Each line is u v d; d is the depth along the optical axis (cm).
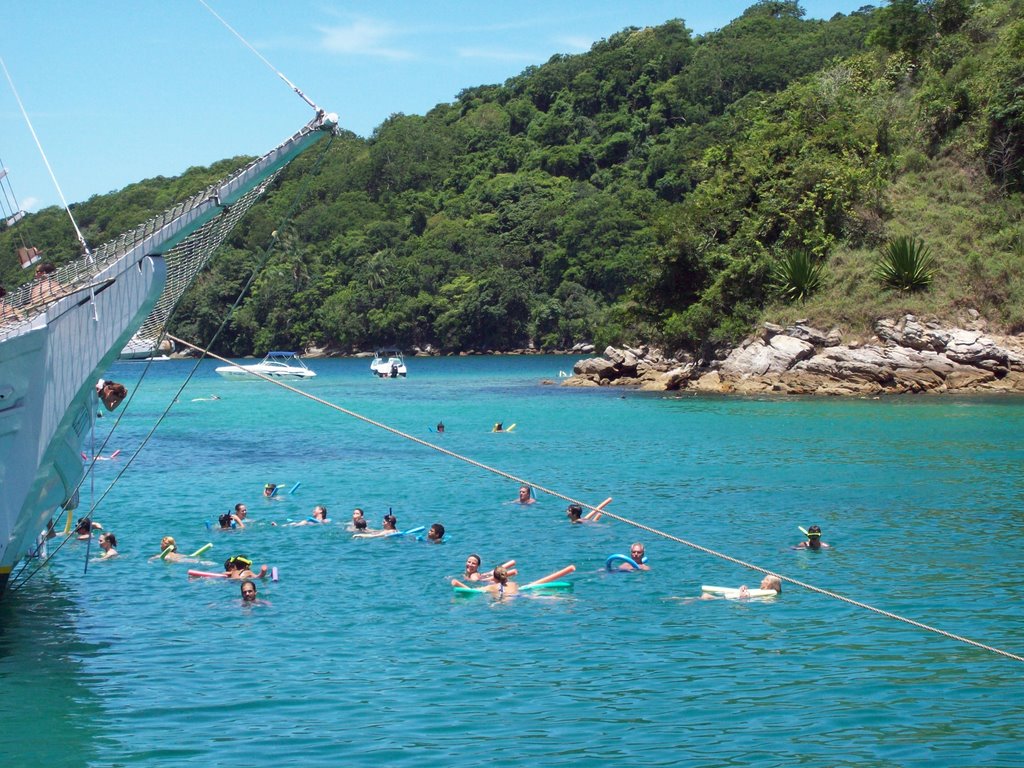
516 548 2273
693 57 18788
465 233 16988
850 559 2102
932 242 6588
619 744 1203
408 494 3038
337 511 2762
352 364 13912
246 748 1203
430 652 1549
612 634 1631
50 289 1720
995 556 2105
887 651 1529
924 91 7462
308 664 1499
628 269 14725
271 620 1728
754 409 5319
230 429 5088
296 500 2956
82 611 1795
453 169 19812
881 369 5994
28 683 1429
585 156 18225
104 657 1540
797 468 3353
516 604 1820
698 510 2664
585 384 7606
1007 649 1529
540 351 15312
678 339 7156
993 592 1833
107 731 1258
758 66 17512
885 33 8450
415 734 1238
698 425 4672
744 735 1227
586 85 19662
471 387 8031
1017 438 3975
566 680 1420
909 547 2202
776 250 6881
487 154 19750
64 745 1216
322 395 7406
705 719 1277
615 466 3494
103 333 1673
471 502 2881
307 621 1720
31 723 1284
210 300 16225
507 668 1472
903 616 1697
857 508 2653
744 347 6588
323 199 19725
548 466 3531
